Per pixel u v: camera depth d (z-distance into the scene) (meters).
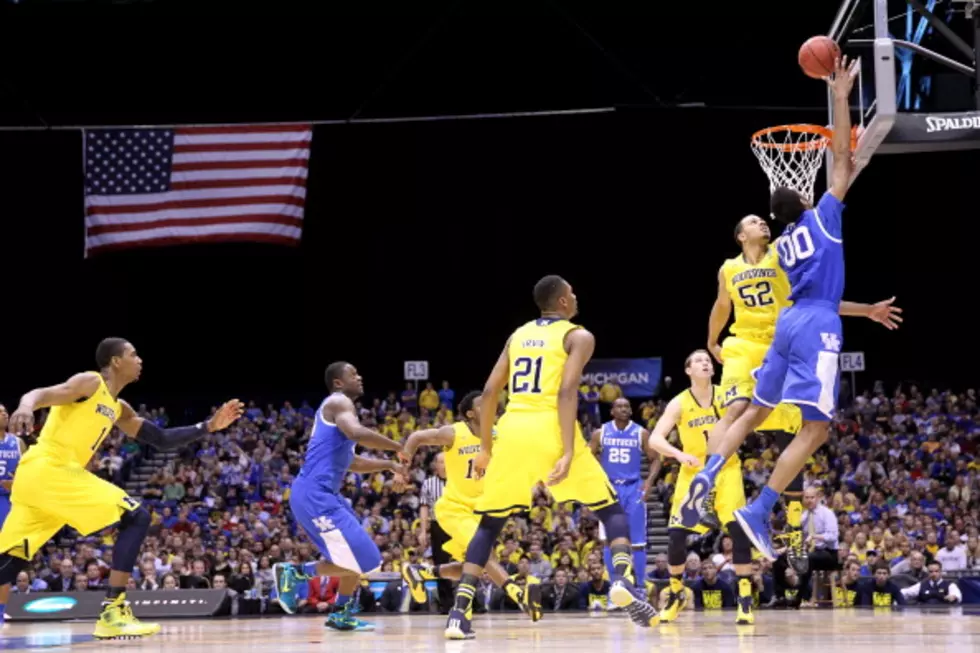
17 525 7.09
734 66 27.34
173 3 25.28
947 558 16.75
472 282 29.23
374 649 5.97
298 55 27.80
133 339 28.72
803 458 6.21
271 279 29.25
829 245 6.32
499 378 6.21
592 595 15.48
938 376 27.56
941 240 27.58
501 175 29.08
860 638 6.41
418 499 19.50
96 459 21.59
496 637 6.99
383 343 29.38
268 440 23.39
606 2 26.12
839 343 6.24
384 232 29.38
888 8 8.96
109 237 18.83
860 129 8.83
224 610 14.59
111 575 7.08
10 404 28.08
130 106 28.12
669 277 28.83
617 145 28.70
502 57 27.94
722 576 15.13
